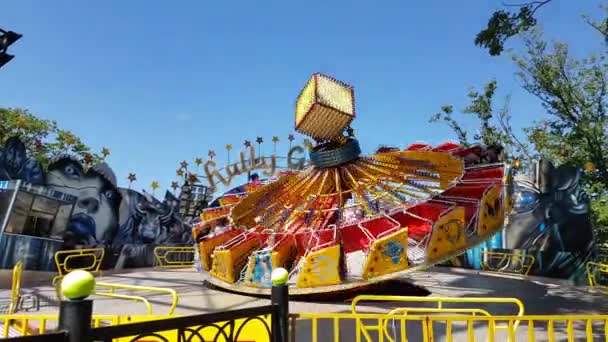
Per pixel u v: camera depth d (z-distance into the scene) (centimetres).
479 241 1119
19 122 3002
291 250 1259
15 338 229
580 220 1603
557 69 2234
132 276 1681
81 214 1850
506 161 1309
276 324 409
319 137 1371
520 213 1880
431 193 1345
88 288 254
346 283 1053
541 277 1686
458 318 501
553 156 2423
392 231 1114
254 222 1509
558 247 1662
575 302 1109
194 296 1163
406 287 1255
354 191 1372
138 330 296
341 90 1286
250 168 1605
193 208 2508
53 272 1553
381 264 1056
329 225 1270
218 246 1457
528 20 777
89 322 254
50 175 1755
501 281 1522
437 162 1371
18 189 1403
